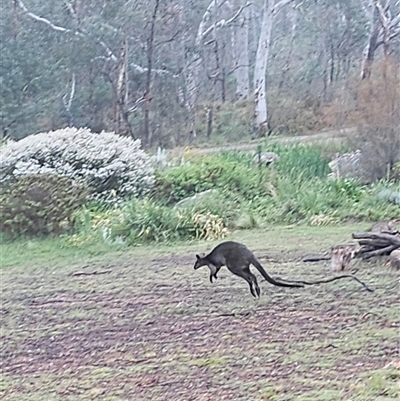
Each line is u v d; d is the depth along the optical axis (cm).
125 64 2836
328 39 3703
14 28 2941
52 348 649
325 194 1380
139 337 664
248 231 1230
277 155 1706
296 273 885
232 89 3719
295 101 3120
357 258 895
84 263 1031
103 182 1405
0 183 1369
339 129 1834
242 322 691
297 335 638
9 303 823
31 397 528
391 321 665
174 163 1593
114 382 548
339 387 503
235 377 540
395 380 509
